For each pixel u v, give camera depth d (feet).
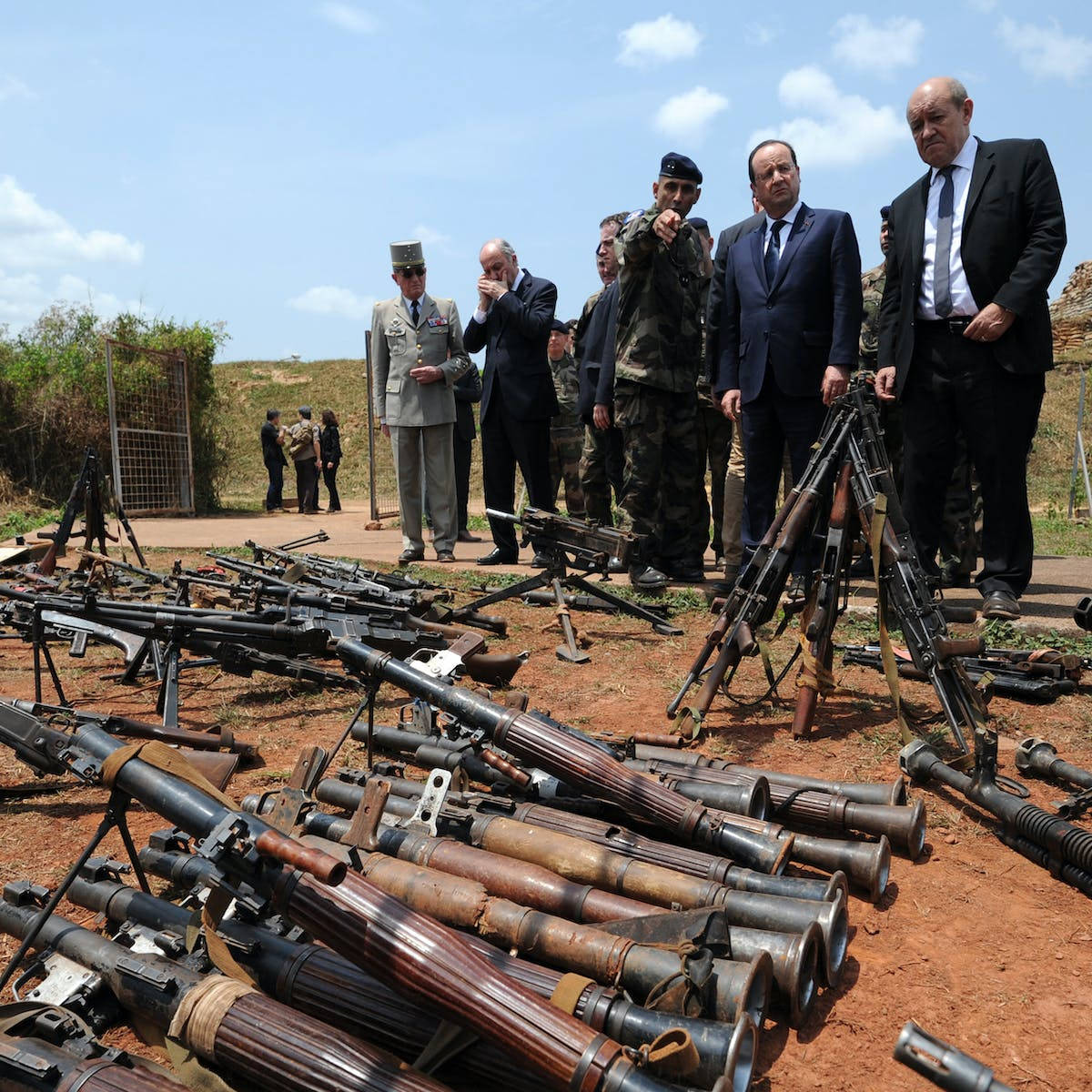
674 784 10.90
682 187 22.72
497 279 28.14
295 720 15.39
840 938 8.52
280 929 8.00
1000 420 19.04
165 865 9.02
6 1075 6.34
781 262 20.77
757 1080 7.25
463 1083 7.07
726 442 29.94
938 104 18.43
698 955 7.15
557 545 20.88
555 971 7.57
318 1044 6.56
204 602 21.67
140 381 63.36
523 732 9.97
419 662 12.79
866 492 13.89
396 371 30.73
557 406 29.04
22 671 18.56
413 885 8.43
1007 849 11.15
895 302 19.86
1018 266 18.11
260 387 120.88
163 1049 7.25
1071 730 14.88
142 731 12.35
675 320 24.58
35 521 53.57
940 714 15.15
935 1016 8.09
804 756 13.71
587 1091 6.03
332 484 72.43
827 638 14.56
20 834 11.15
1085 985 8.55
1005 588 19.85
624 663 18.93
